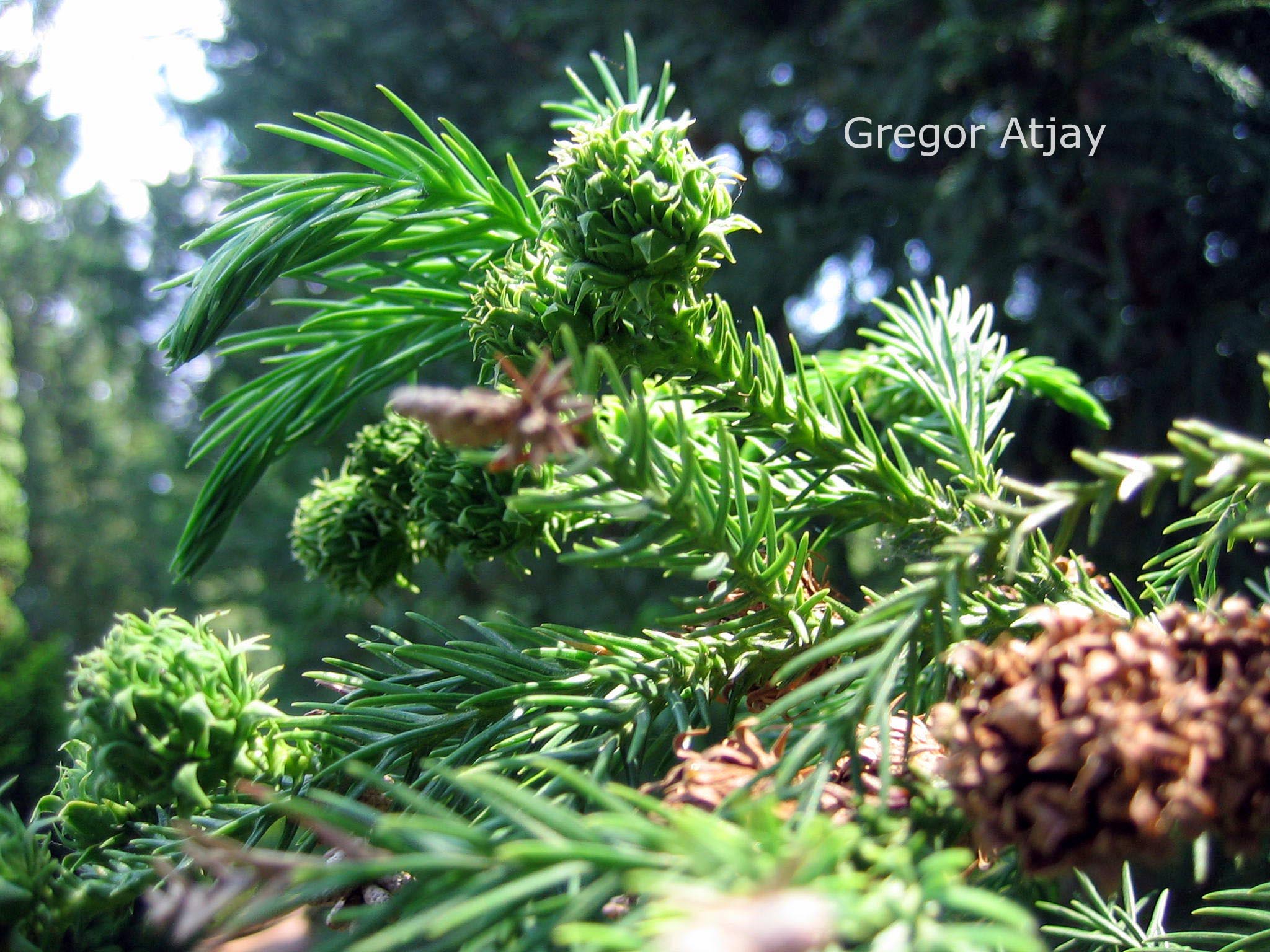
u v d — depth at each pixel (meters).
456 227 0.14
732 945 0.06
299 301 0.15
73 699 0.11
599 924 0.08
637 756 0.11
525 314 0.12
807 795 0.09
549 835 0.08
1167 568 0.13
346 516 0.15
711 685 0.12
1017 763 0.08
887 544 0.14
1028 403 0.36
